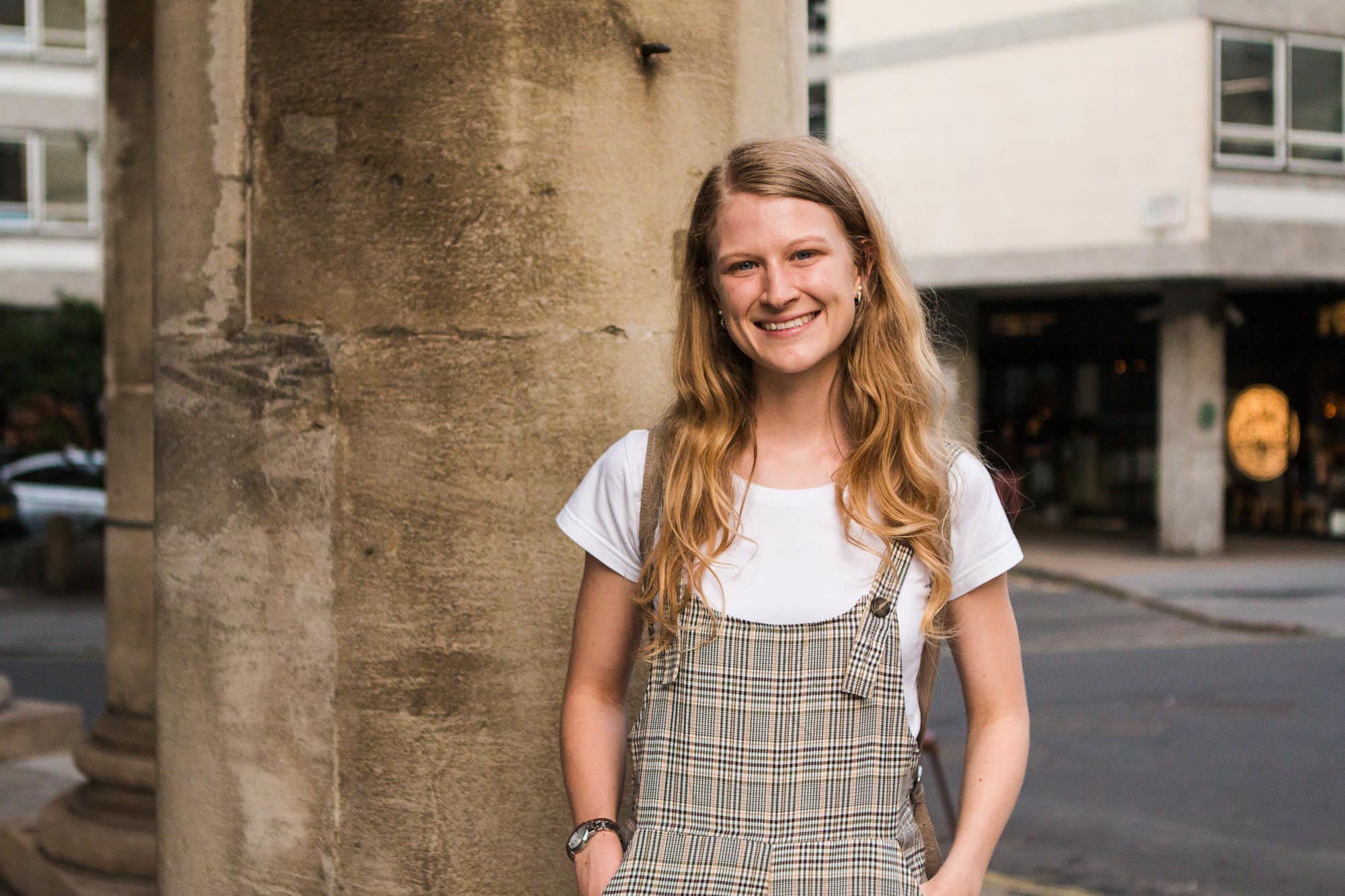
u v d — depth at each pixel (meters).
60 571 15.16
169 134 2.61
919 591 1.72
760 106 2.61
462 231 2.34
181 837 2.63
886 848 1.62
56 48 25.31
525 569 2.37
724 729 1.67
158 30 2.65
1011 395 22.84
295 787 2.43
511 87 2.33
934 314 2.21
